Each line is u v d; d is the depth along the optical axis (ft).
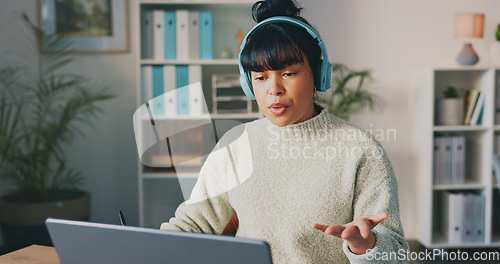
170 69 10.82
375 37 12.13
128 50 12.01
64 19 11.91
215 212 3.62
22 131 12.04
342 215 3.41
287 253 3.50
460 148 11.56
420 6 12.11
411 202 12.42
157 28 10.93
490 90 11.25
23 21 11.89
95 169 12.34
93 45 11.97
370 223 2.50
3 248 11.48
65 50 11.95
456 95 11.65
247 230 3.63
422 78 11.55
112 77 12.12
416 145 11.96
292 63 2.95
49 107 12.03
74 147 12.26
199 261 2.26
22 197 11.44
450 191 12.18
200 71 10.84
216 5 11.27
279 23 3.05
